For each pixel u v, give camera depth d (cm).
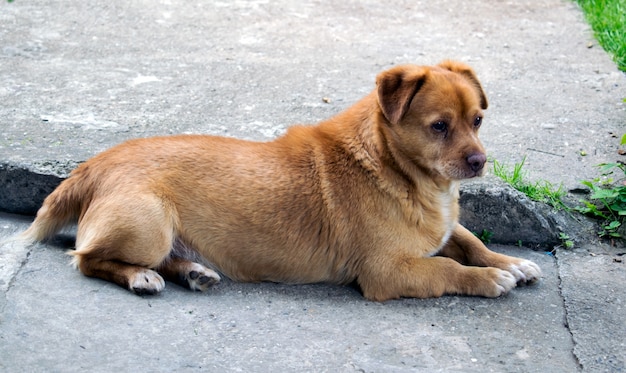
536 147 284
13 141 274
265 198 245
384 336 234
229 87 305
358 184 246
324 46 331
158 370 224
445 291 246
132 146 249
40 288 240
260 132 284
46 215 250
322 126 253
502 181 266
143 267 242
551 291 248
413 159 245
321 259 247
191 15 347
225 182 245
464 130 244
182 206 244
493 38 341
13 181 264
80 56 318
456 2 370
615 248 262
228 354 228
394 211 245
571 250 261
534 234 264
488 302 244
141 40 329
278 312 240
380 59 324
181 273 244
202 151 247
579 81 314
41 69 309
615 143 286
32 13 341
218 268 247
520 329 238
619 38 332
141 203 241
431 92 243
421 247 247
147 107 293
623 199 264
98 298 239
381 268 245
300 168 247
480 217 264
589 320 239
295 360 228
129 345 229
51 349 227
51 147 272
